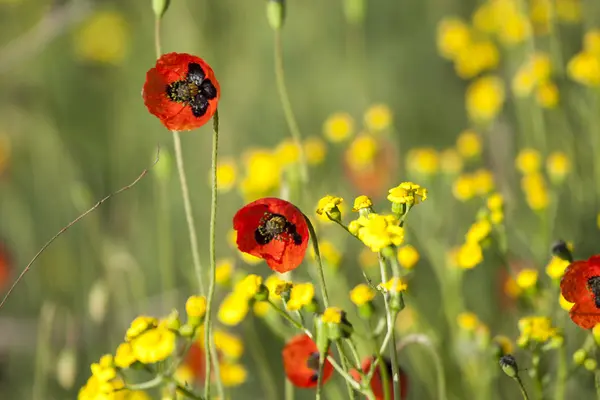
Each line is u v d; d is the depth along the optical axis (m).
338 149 2.29
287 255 1.38
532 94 1.97
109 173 2.49
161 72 1.37
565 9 2.27
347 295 1.66
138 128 2.59
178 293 2.00
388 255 1.36
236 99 2.66
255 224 1.38
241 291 1.39
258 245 1.38
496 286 1.77
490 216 1.58
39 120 2.61
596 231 1.84
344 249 1.82
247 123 2.63
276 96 2.73
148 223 2.34
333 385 1.60
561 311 1.56
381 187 2.10
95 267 2.11
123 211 2.37
